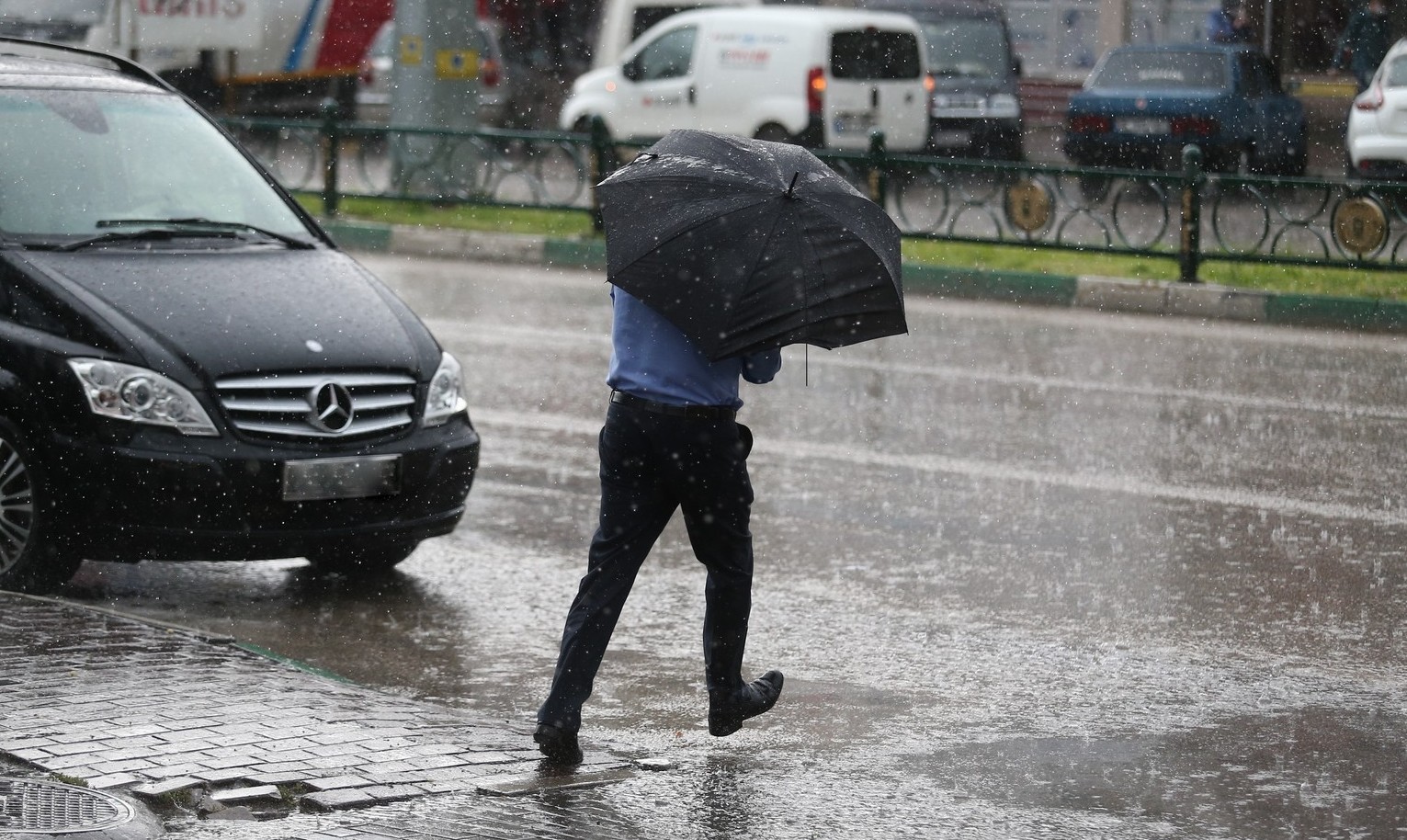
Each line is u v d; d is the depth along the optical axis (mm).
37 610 17141
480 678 16734
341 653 17438
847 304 12945
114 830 11773
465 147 51062
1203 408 30094
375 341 19250
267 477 18172
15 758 13133
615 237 13203
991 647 17656
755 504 23375
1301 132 62562
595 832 12406
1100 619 18609
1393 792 13750
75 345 18391
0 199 19672
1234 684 16531
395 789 12953
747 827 12695
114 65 30922
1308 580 20062
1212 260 42531
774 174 13234
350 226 50812
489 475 25016
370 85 75875
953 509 23172
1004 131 66938
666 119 64938
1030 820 13023
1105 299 42625
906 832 12719
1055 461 25984
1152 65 61750
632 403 13359
